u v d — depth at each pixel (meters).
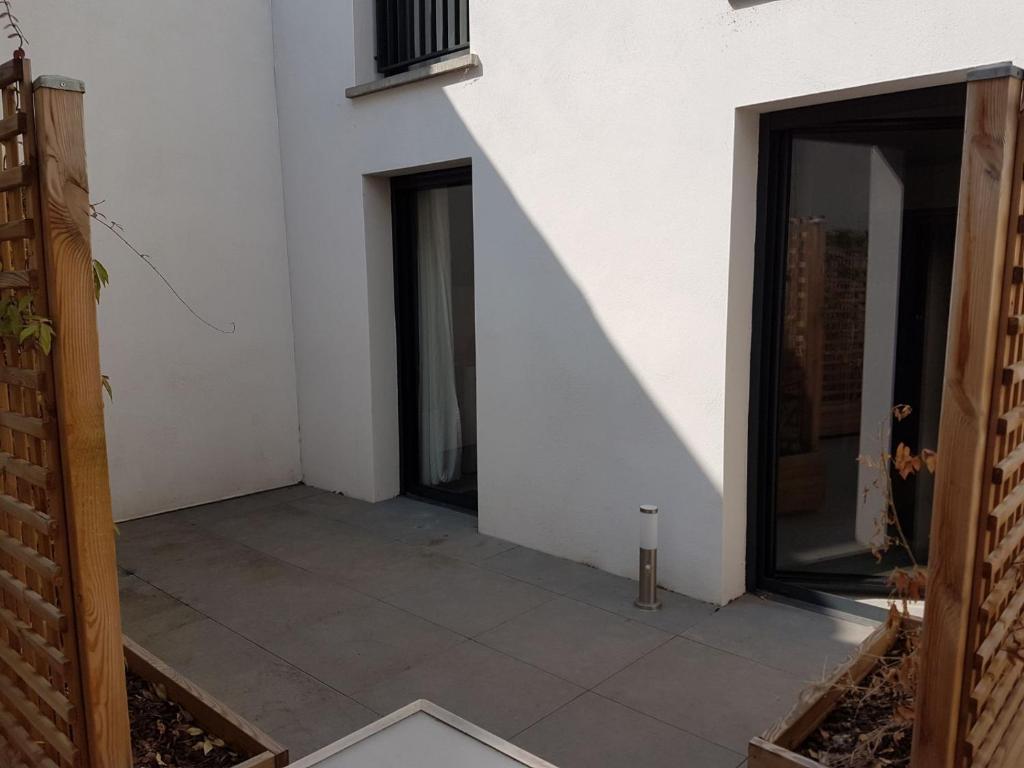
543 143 4.34
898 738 2.31
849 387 4.06
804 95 3.38
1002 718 2.30
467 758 1.78
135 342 5.44
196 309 5.70
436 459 5.81
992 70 1.64
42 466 2.10
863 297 3.99
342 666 3.45
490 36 4.52
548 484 4.62
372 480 5.78
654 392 4.04
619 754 2.79
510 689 3.23
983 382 1.74
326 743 2.90
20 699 2.47
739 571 4.04
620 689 3.21
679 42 3.74
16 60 1.90
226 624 3.88
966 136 1.69
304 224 5.96
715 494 3.88
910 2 3.08
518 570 4.46
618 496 4.28
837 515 4.13
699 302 3.81
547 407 4.54
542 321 4.49
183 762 2.49
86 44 5.10
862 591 3.91
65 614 2.09
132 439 5.48
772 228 3.83
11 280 2.05
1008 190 1.71
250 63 5.84
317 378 6.08
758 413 3.95
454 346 5.58
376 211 5.57
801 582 4.04
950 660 1.84
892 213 3.93
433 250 5.60
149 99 5.38
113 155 5.25
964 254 1.72
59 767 2.34
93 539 2.01
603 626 3.77
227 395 5.91
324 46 5.56
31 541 2.27
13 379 2.12
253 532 5.21
